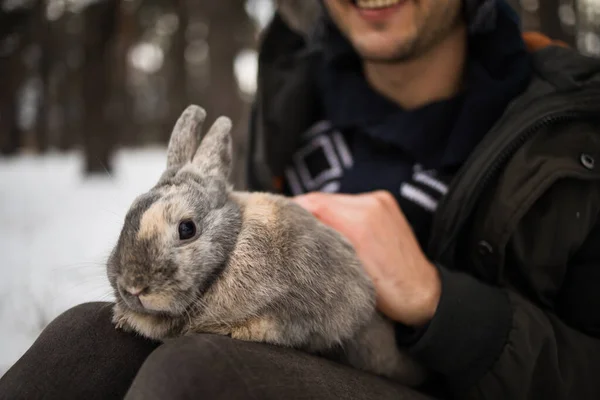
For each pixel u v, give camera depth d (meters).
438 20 0.51
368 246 0.44
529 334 0.42
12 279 0.94
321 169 0.61
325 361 0.38
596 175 0.43
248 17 2.45
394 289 0.44
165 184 0.42
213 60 2.41
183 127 0.47
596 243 0.45
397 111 0.57
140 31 3.50
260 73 0.63
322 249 0.40
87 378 0.35
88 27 2.30
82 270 0.98
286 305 0.38
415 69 0.55
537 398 0.43
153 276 0.36
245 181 0.65
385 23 0.51
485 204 0.47
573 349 0.43
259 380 0.32
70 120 3.55
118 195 1.78
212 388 0.31
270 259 0.39
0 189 1.93
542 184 0.43
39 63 2.79
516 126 0.45
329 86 0.62
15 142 2.91
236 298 0.38
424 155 0.54
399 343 0.46
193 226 0.39
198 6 2.70
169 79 4.02
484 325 0.42
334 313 0.39
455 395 0.45
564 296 0.47
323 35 0.61
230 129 0.46
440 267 0.46
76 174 2.44
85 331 0.37
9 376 0.35
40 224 1.37
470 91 0.52
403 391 0.40
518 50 0.52
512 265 0.48
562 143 0.45
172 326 0.39
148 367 0.32
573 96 0.45
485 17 0.51
